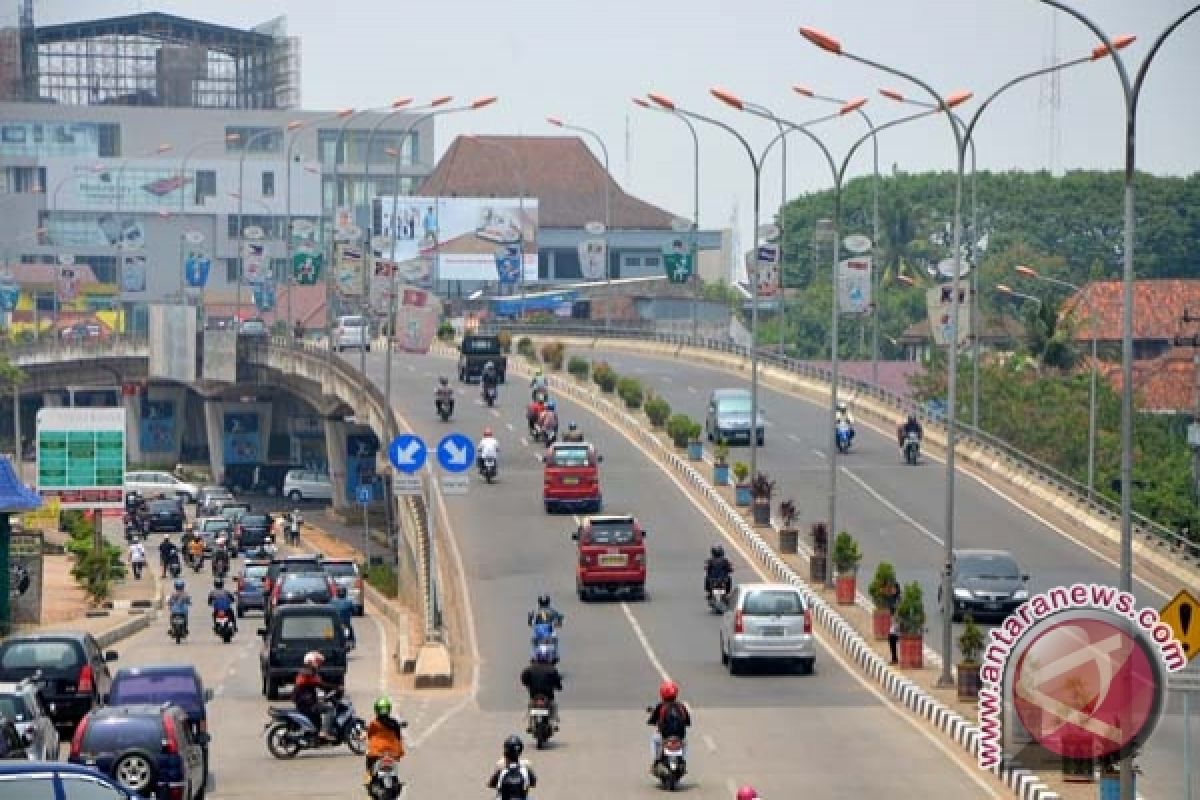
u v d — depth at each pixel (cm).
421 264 18575
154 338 18625
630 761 4919
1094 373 11038
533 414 12150
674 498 10475
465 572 8669
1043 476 10375
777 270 14375
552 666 5238
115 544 14312
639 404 13362
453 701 6059
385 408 10362
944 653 5994
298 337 18800
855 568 7894
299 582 7788
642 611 7844
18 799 3111
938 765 4812
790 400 14362
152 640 8488
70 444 10050
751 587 6556
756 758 4931
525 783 3962
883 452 11900
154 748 3941
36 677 5009
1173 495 11569
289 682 6109
